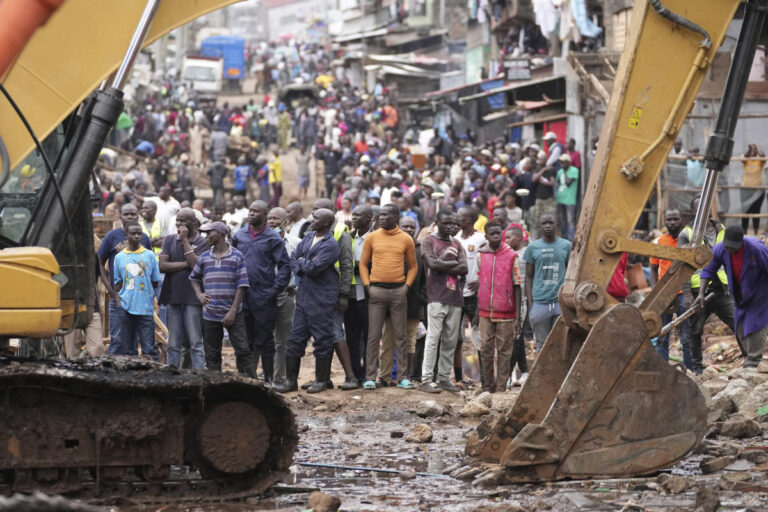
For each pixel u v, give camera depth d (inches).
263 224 1727.4
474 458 1090.7
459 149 4680.1
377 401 1653.5
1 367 884.6
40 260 909.8
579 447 989.2
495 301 1734.7
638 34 1018.1
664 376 998.4
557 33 4662.9
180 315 1688.0
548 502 901.2
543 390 1071.6
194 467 1024.9
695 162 2970.0
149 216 2166.6
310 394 1705.2
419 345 1925.4
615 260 1024.2
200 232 1760.6
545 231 1745.8
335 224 1768.0
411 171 4343.0
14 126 936.9
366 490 995.9
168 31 1000.9
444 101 5900.6
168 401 937.5
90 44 957.2
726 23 1017.5
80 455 909.8
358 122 6875.0
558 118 4163.4
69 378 877.8
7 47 925.2
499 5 5866.1
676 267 1026.7
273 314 1727.4
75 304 1019.9
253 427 956.0
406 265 1788.9
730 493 925.8
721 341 2273.6
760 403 1397.6
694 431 1000.2
